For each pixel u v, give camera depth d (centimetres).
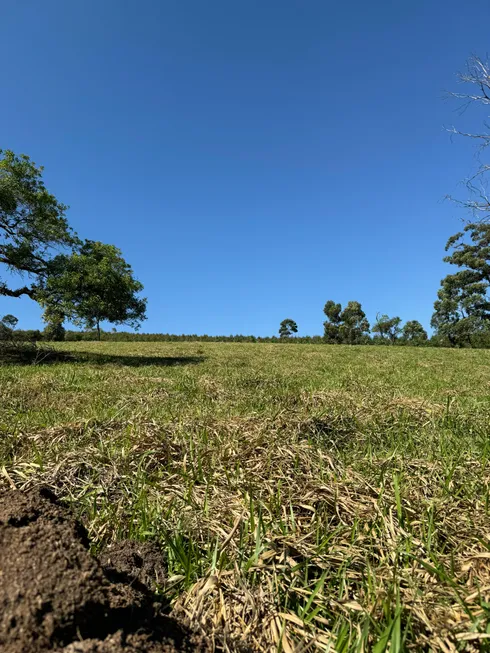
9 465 300
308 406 540
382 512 230
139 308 1773
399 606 148
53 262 1543
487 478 282
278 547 199
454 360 1847
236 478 280
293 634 153
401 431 419
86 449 325
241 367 1315
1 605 118
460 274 4578
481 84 708
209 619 158
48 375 869
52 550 139
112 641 117
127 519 233
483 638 142
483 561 192
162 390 700
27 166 1577
